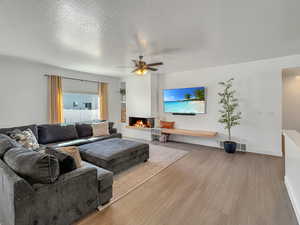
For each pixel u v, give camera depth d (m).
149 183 2.45
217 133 4.48
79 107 5.27
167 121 5.46
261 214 1.76
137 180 2.54
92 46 2.91
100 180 1.84
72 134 3.82
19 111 3.87
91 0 1.63
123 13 1.88
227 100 4.06
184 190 2.25
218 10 1.82
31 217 1.29
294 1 1.65
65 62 3.97
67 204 1.53
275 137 3.70
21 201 1.23
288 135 2.08
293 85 4.58
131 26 2.19
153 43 2.77
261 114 3.83
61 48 3.00
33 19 2.00
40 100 4.24
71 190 1.56
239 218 1.70
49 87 4.36
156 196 2.11
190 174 2.76
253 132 3.95
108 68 4.61
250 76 3.94
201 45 2.87
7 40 2.64
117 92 6.41
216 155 3.79
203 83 4.68
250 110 3.96
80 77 5.12
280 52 3.25
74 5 1.72
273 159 3.48
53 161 1.42
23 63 3.92
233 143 3.89
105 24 2.13
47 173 1.38
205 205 1.92
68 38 2.56
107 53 3.29
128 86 6.09
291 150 2.02
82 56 3.49
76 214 1.61
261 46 2.92
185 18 1.99
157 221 1.66
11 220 1.26
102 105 5.77
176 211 1.81
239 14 1.90
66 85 4.82
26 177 1.37
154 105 5.57
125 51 3.18
